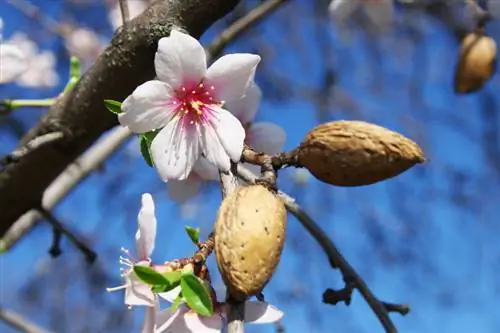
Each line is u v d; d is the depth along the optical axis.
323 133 0.45
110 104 0.48
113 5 1.19
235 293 0.42
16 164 0.54
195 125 0.48
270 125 0.54
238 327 0.42
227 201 0.44
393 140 0.45
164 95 0.47
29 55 1.04
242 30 0.63
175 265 0.46
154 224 0.47
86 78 0.52
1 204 0.56
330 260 0.51
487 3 0.62
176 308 0.44
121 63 0.50
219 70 0.48
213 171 0.52
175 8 0.49
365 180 0.45
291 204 0.52
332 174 0.45
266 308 0.44
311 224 0.51
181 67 0.47
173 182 0.54
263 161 0.46
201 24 0.50
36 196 0.56
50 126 0.53
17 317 0.71
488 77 0.60
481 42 0.60
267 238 0.43
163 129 0.47
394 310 0.51
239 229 0.43
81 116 0.52
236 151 0.47
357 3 0.67
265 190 0.44
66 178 0.67
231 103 0.53
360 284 0.51
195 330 0.45
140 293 0.46
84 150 0.54
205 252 0.46
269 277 0.43
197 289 0.44
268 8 0.63
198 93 0.48
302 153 0.45
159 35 0.49
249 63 0.48
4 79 0.56
